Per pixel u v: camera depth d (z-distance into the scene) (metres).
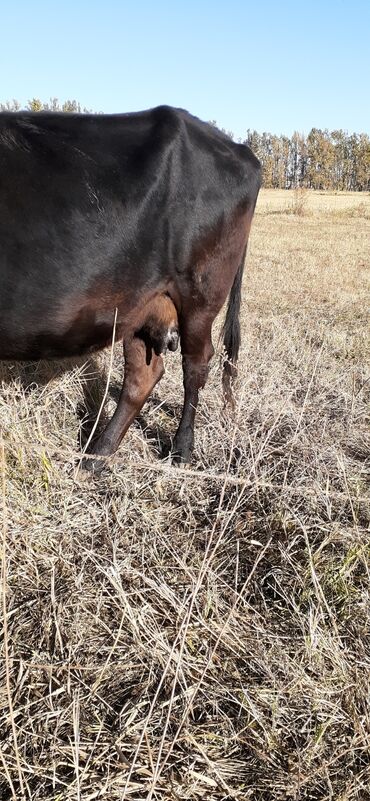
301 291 9.41
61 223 2.88
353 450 4.04
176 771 2.03
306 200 29.67
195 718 2.22
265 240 16.81
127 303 3.23
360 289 9.86
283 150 89.25
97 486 3.42
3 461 2.48
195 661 2.39
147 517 3.11
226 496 3.38
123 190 3.00
